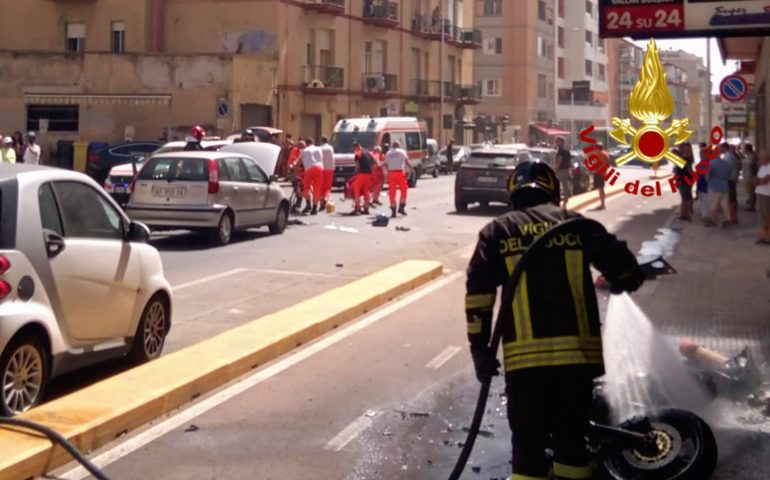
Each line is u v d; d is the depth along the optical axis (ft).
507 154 86.02
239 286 45.55
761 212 62.18
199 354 29.22
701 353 26.40
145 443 22.59
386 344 33.45
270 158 76.69
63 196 25.43
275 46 148.87
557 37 272.10
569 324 15.48
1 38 155.94
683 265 52.24
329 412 25.21
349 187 86.07
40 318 23.44
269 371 29.50
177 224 59.11
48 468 20.47
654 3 51.75
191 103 137.08
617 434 19.26
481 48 243.81
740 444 21.95
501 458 21.66
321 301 38.99
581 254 15.87
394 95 186.09
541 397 15.46
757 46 109.60
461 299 42.78
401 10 189.88
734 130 120.88
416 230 72.18
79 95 136.56
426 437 23.17
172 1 151.84
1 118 137.69
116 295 26.99
